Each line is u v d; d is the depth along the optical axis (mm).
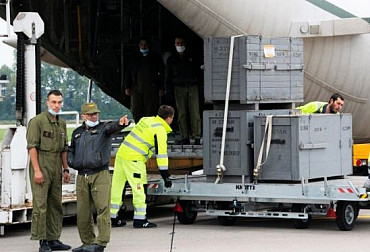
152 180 24781
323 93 31375
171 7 28266
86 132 19562
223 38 23984
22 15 23250
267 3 29109
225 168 23766
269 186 22828
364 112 32656
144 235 22547
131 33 34562
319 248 19859
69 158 19812
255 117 23281
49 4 32938
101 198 19406
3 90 24828
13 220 22594
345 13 30125
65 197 24062
